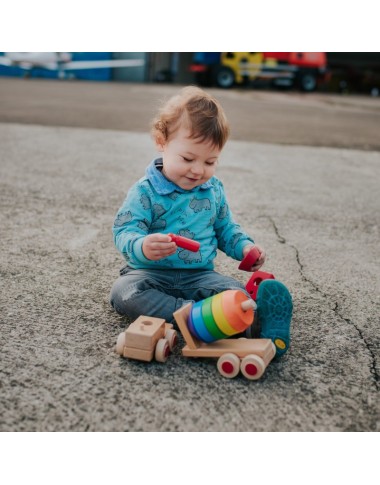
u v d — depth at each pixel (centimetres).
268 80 1861
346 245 320
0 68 1977
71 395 164
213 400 166
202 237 217
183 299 207
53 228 320
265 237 325
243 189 436
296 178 489
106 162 503
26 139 594
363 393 174
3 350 186
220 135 198
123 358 186
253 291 210
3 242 293
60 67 2020
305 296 246
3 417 154
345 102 1507
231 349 179
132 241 196
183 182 207
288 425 158
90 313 218
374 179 503
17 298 228
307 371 185
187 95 203
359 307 238
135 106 1002
